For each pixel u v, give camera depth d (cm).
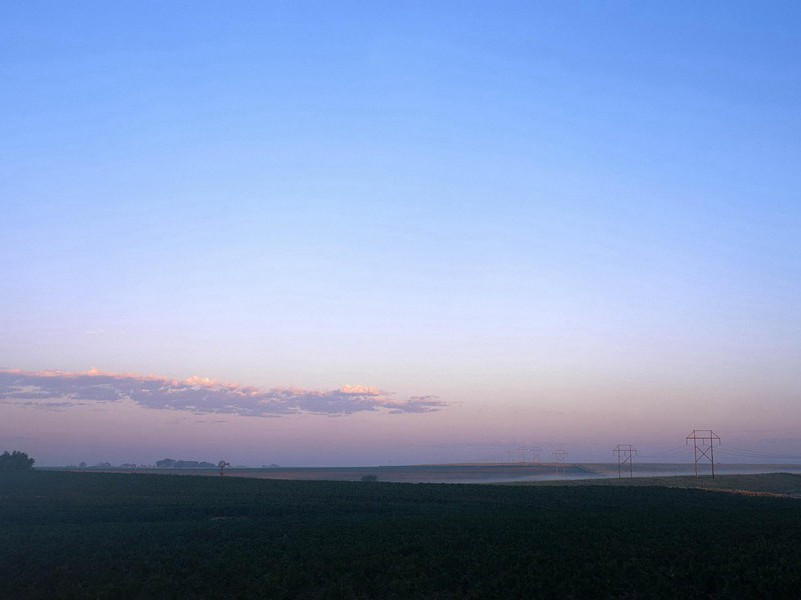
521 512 8638
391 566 4722
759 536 6050
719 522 7150
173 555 5219
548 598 4088
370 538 6069
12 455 17025
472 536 6091
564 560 4944
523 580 4362
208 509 8906
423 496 11256
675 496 11569
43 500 10050
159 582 4247
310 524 7175
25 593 4056
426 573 4606
